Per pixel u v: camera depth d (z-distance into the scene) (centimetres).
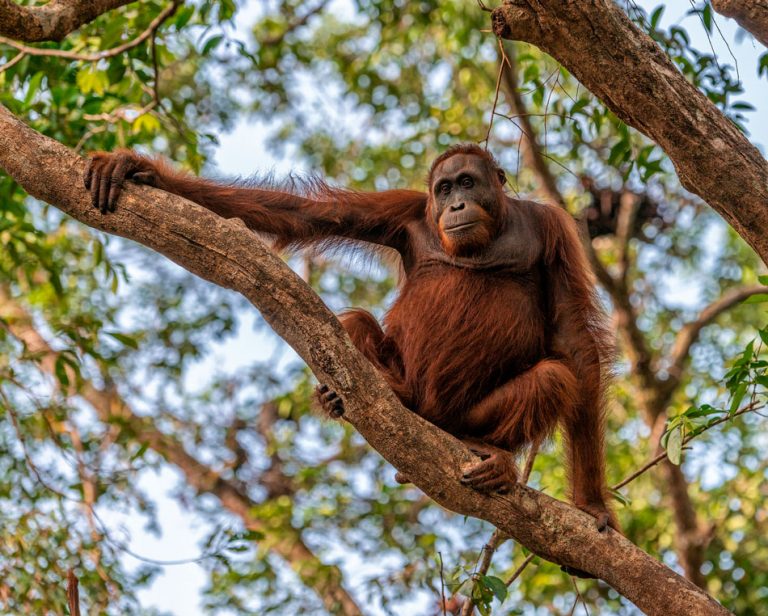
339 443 2111
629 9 1012
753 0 747
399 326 948
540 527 706
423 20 1925
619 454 1711
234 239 700
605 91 700
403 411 701
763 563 1560
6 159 738
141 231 717
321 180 983
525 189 1878
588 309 934
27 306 1962
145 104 1466
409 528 1794
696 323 1717
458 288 923
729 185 687
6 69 1149
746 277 1952
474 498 707
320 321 696
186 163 1434
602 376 921
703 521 1644
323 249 991
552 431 883
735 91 1160
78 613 792
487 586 816
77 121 1292
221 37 1331
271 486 2147
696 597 673
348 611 1633
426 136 2042
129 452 1620
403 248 1002
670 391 1684
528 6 693
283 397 2064
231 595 1664
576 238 960
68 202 732
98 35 1320
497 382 911
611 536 700
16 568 1152
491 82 1928
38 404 1318
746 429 1702
